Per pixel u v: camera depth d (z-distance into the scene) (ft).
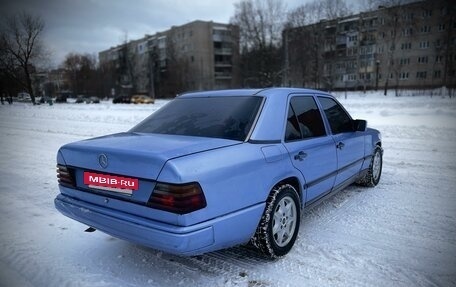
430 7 173.47
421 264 10.05
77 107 112.37
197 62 254.47
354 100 103.14
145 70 265.13
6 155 27.96
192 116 11.07
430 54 183.83
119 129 43.16
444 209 14.20
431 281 9.21
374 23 195.52
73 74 283.38
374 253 10.72
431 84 179.01
